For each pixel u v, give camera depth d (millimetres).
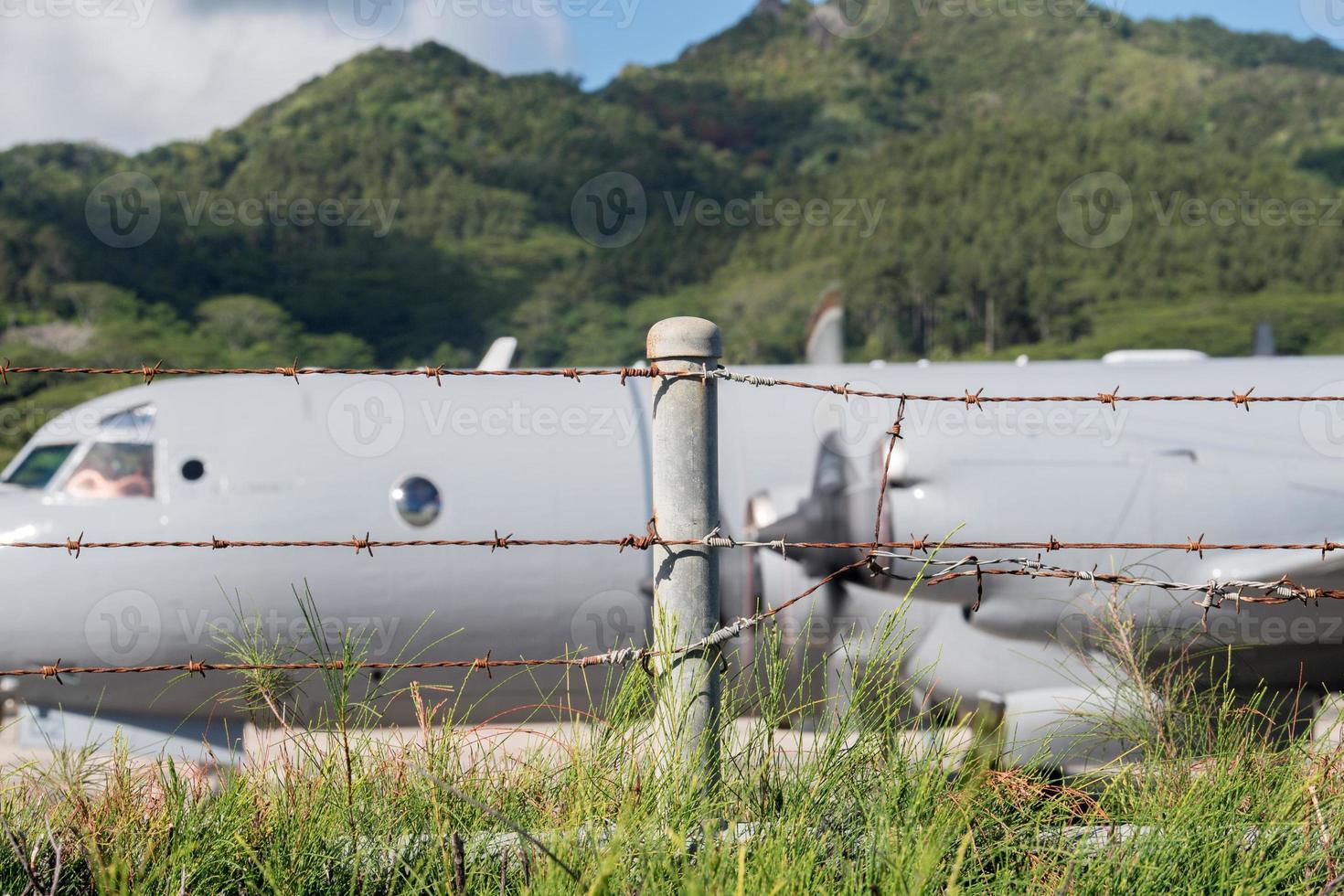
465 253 131500
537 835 2967
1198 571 6254
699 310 118438
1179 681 4418
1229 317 106500
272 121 162625
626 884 2682
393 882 2848
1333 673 6277
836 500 6324
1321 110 167250
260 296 118375
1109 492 6391
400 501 6379
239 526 6223
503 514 6441
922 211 132750
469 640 6426
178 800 3109
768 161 166125
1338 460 6547
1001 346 118438
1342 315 107500
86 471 6324
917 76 190375
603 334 117312
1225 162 141875
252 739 4051
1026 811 3209
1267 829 3039
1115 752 4215
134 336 96812
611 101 178000
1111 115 172125
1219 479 6445
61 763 3607
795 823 2883
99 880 2703
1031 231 124500
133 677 6137
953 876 2611
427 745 3354
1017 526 6312
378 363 111625
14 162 128250
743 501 6352
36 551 6047
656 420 3104
